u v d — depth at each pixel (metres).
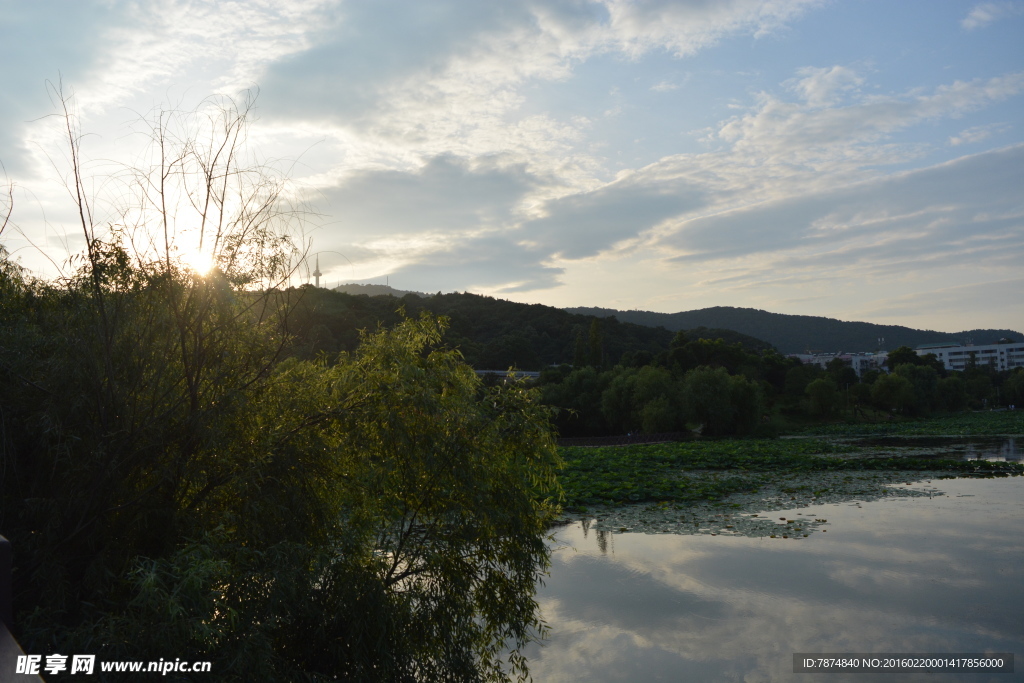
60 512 5.26
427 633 6.58
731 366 93.69
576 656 9.20
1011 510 20.09
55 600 4.97
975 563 13.78
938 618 10.59
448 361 7.68
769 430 66.62
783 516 19.33
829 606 11.16
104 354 5.52
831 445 47.81
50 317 5.72
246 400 5.78
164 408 5.70
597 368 86.31
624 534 16.94
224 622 4.91
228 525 5.64
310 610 5.58
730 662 8.98
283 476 5.93
